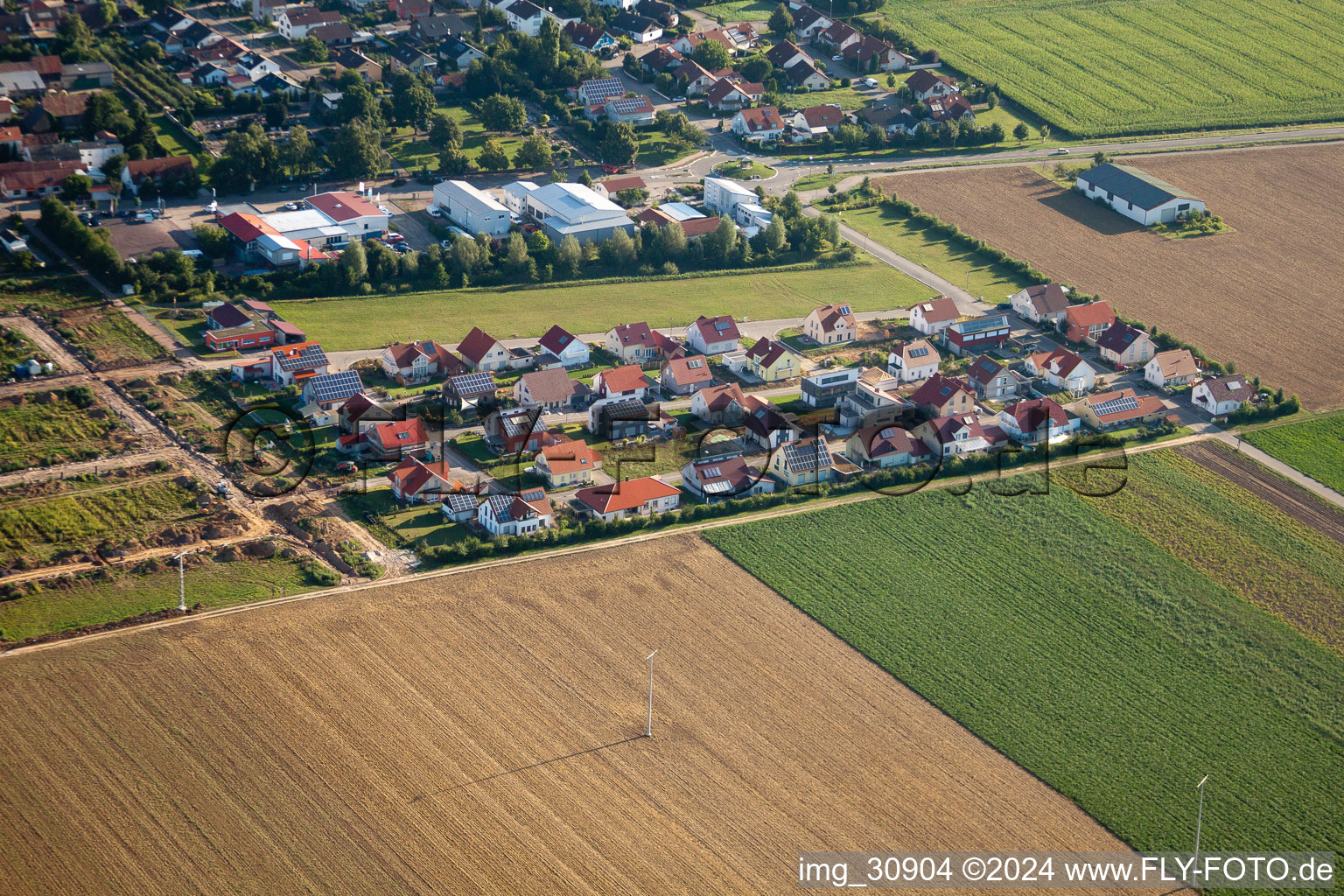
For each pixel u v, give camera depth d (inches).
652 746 5310.0
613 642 5876.0
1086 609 6220.5
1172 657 5930.1
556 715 5447.8
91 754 5137.8
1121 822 5039.4
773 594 6250.0
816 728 5442.9
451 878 4675.2
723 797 5078.7
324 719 5359.3
